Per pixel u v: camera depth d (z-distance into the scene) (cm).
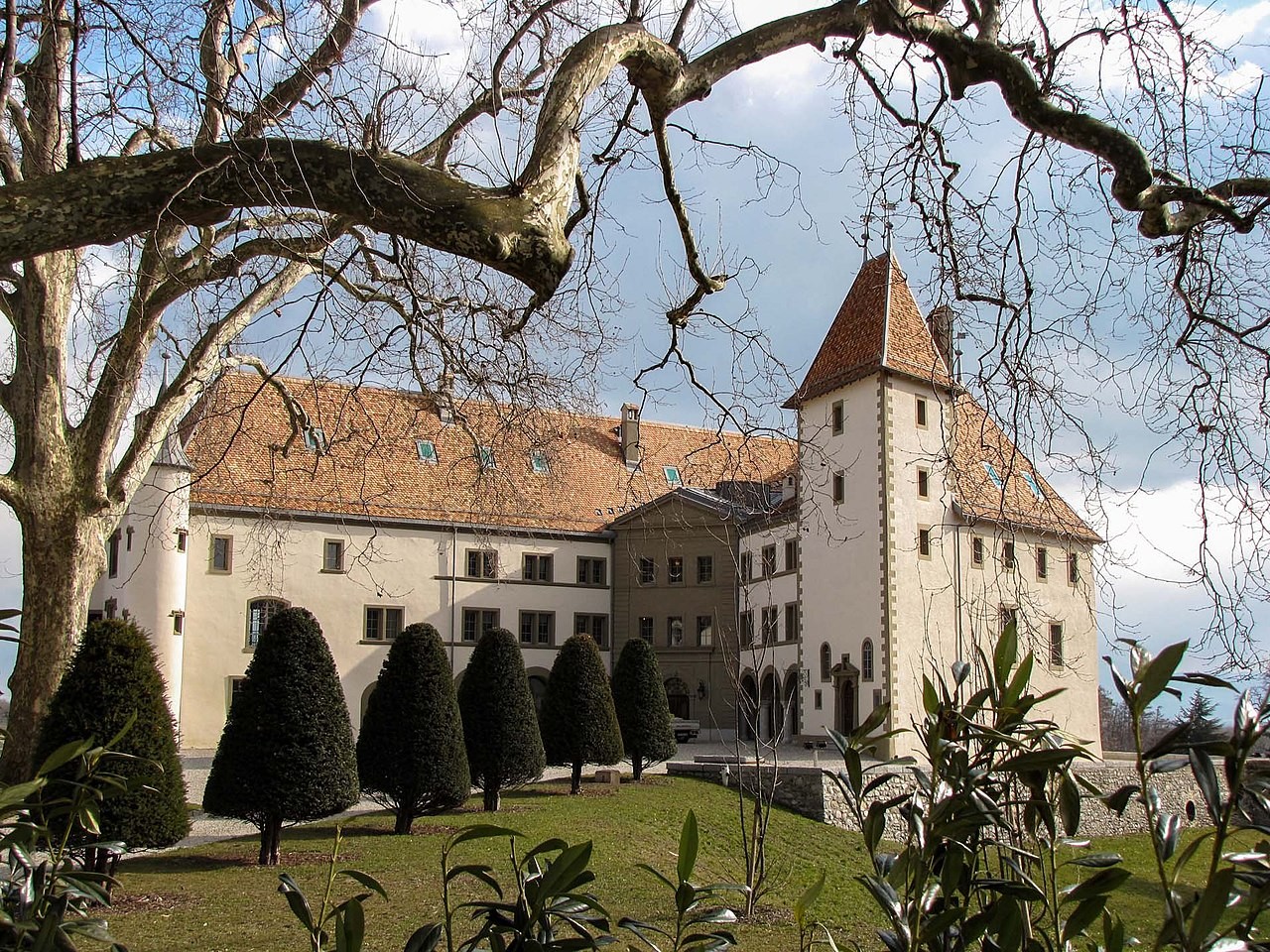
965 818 289
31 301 1544
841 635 3656
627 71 571
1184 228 671
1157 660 266
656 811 2348
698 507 4600
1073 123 625
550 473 1664
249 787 1614
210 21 790
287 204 482
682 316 792
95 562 1595
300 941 1178
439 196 436
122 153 948
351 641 4131
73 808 342
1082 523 771
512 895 1405
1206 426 698
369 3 1129
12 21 679
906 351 3638
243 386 2217
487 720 2323
